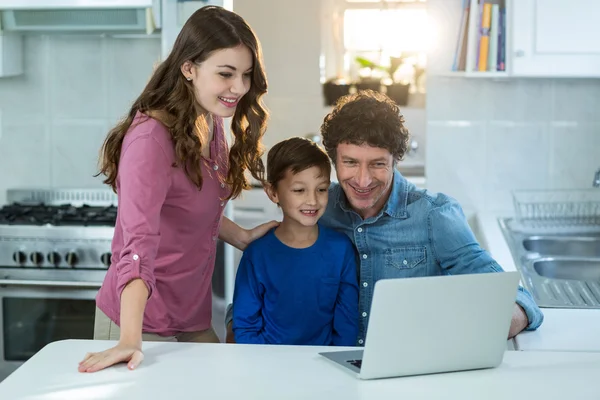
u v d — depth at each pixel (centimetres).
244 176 255
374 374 181
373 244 255
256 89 240
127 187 212
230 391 173
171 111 224
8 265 364
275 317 259
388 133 229
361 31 553
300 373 185
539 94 441
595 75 396
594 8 392
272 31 549
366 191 237
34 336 366
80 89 434
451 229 249
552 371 189
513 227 409
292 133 555
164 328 242
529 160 446
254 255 260
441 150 449
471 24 409
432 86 446
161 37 391
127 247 205
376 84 546
